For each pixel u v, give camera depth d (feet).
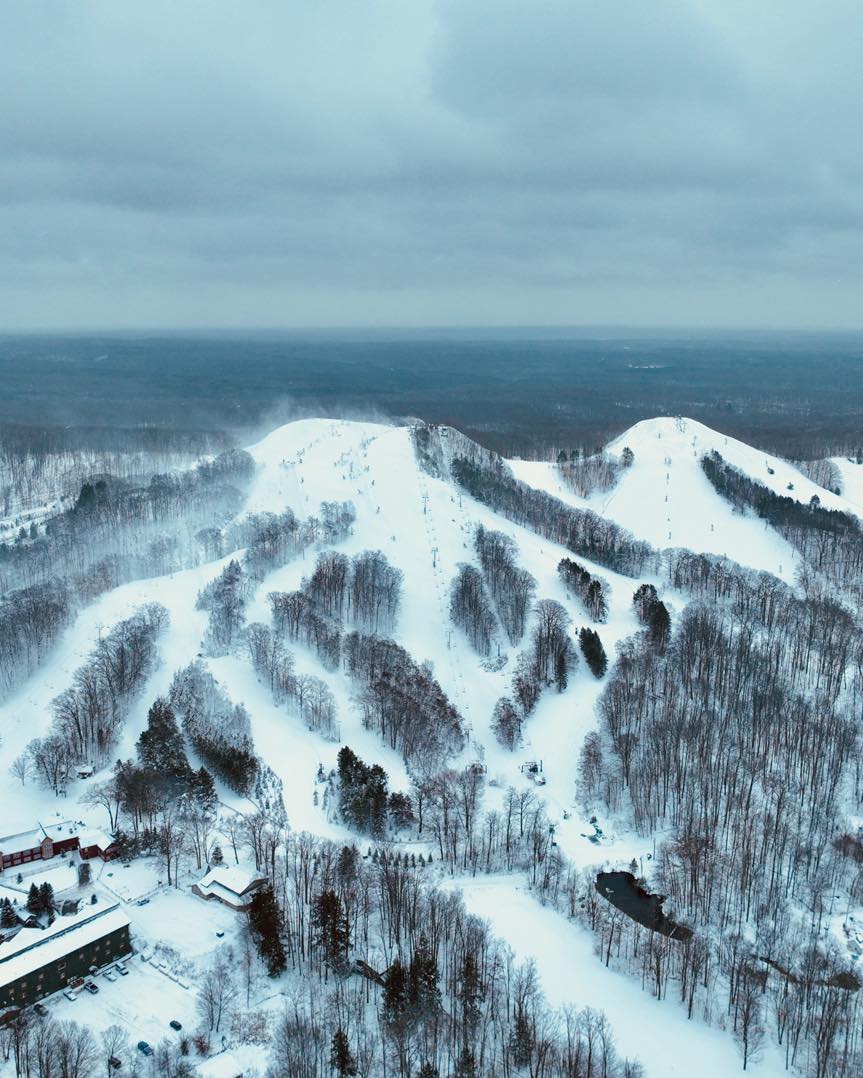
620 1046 595.88
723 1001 647.15
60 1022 601.62
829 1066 579.48
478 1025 601.21
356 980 651.25
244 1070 565.12
